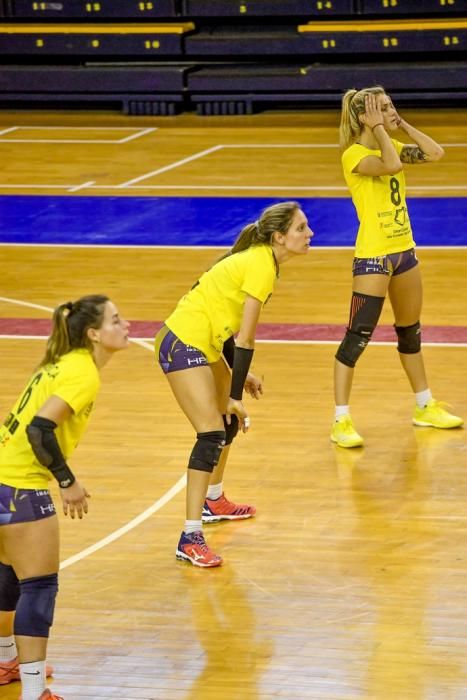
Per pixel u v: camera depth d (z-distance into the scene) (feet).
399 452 69.97
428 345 89.51
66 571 56.29
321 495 64.34
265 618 51.11
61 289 109.19
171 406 79.00
